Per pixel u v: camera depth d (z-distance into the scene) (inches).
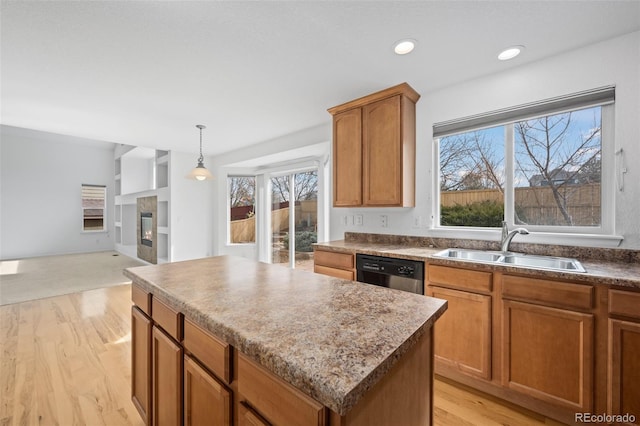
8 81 93.4
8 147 272.1
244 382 32.4
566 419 62.9
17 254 276.2
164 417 50.2
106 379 80.7
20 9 60.1
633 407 54.2
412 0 58.7
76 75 89.5
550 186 84.8
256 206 215.0
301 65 84.5
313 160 174.9
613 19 64.6
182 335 45.6
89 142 300.4
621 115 71.9
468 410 68.2
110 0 57.9
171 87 98.7
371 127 104.9
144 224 251.8
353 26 66.9
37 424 63.6
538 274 63.7
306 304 42.1
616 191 72.7
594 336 57.8
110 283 182.9
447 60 82.2
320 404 24.6
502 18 64.1
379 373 25.4
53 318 124.9
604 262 70.3
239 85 97.2
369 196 105.6
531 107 85.0
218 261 77.5
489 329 70.7
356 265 98.7
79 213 309.7
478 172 98.4
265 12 62.1
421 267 83.2
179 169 212.1
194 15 62.8
